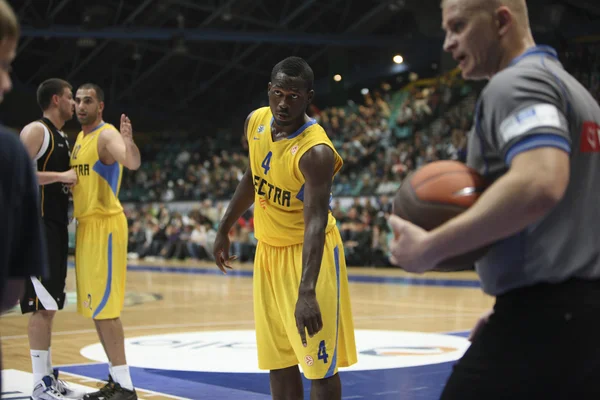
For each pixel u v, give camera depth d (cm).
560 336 160
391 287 1192
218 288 1210
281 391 300
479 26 169
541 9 1811
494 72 176
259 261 297
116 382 394
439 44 2153
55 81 423
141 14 2184
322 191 271
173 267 1817
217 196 2252
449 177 166
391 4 2062
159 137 3128
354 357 297
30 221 154
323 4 2269
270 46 2656
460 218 149
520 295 167
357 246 1673
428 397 397
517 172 145
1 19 138
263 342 297
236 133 3036
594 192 164
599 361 156
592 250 162
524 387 161
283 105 271
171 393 413
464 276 1455
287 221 286
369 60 2631
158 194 2497
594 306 160
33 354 394
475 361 170
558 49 1792
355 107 2388
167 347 587
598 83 1681
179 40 2120
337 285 285
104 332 397
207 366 500
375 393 407
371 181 1852
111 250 399
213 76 2862
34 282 390
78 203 407
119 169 413
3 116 2614
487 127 162
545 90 155
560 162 145
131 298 1038
